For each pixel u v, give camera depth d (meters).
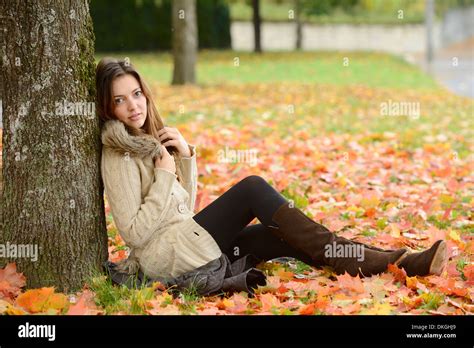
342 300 5.37
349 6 57.28
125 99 5.64
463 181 9.91
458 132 14.77
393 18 58.34
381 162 11.20
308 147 12.19
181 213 5.71
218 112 17.27
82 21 5.56
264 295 5.38
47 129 5.45
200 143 12.38
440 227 7.68
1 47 5.45
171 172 5.58
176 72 24.08
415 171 10.41
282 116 16.91
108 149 5.61
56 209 5.49
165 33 40.94
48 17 5.40
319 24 54.16
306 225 5.69
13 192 5.52
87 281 5.59
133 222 5.48
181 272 5.55
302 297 5.55
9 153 5.52
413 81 27.42
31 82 5.42
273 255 6.05
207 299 5.53
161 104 18.62
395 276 5.64
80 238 5.58
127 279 5.61
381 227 7.65
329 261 5.72
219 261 5.63
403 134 14.27
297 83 25.81
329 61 35.78
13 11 5.39
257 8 40.59
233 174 9.77
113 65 5.65
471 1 62.81
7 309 5.14
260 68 32.31
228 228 5.66
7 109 5.52
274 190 5.77
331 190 9.27
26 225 5.49
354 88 24.27
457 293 5.54
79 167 5.55
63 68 5.45
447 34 53.44
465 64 35.81
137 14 40.44
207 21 43.31
